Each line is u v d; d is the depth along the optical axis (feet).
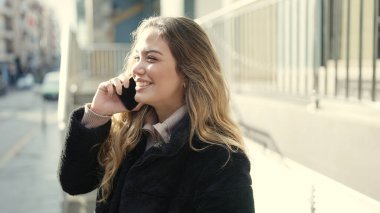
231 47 16.66
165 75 4.92
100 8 55.42
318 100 9.82
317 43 10.96
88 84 29.09
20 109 90.12
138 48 5.11
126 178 4.78
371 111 8.51
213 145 4.51
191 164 4.58
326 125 8.51
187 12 36.11
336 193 7.05
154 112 5.40
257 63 14.98
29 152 41.11
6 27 258.57
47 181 29.89
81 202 14.82
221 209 4.33
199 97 4.83
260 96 13.21
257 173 10.69
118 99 5.36
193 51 4.92
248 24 15.25
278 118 10.63
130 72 5.47
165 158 4.62
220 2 27.78
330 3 11.24
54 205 24.67
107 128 5.40
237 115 13.89
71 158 5.36
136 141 5.27
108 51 36.32
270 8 14.05
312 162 9.04
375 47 8.59
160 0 49.75
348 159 7.82
